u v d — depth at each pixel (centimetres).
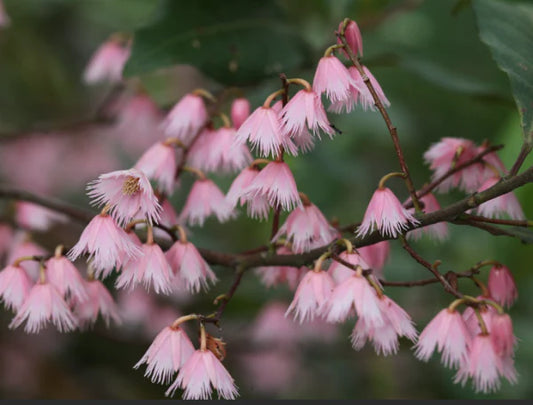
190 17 72
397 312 65
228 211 69
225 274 75
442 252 81
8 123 93
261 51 72
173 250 67
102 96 98
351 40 66
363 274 65
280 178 66
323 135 78
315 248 68
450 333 65
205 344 65
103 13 98
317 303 65
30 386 82
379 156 86
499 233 66
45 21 96
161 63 71
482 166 68
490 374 65
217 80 72
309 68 74
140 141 81
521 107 66
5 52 94
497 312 66
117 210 65
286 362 81
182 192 81
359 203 85
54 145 92
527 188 75
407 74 84
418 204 66
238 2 72
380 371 82
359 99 67
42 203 73
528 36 67
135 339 80
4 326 84
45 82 96
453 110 84
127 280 66
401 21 80
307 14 78
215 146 69
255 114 65
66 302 67
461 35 76
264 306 79
